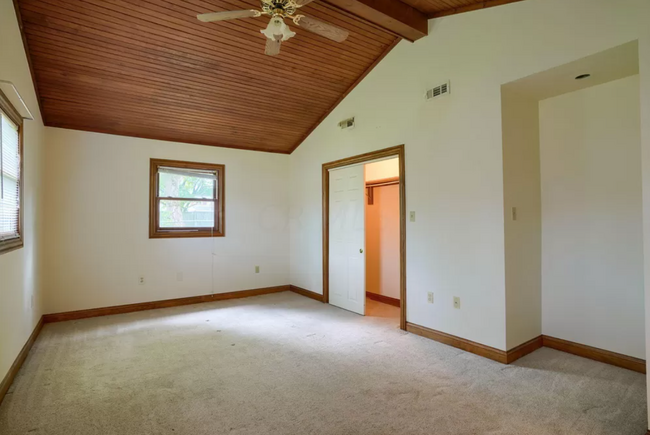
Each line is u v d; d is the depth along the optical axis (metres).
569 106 3.17
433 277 3.54
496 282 3.01
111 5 2.89
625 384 2.57
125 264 4.62
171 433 2.00
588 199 3.07
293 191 5.96
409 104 3.80
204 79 3.91
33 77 3.38
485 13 3.10
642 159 2.01
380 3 3.21
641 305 2.77
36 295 3.65
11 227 2.73
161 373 2.78
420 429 2.03
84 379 2.67
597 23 2.41
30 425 2.06
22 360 2.94
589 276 3.06
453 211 3.36
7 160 2.58
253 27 3.37
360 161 4.45
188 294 5.08
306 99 4.66
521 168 3.16
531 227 3.25
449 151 3.39
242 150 5.59
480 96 3.13
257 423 2.10
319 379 2.67
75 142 4.32
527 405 2.29
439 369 2.84
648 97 2.03
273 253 5.88
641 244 2.77
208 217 5.31
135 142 4.71
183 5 3.01
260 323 4.14
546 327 3.34
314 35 3.63
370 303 5.17
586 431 2.01
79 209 4.33
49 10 2.84
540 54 2.72
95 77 3.58
